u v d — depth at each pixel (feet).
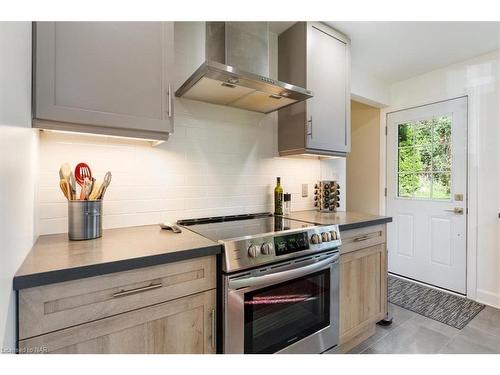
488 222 7.82
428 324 6.70
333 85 6.44
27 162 2.84
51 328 2.42
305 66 5.93
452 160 8.56
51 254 2.92
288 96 5.22
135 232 4.22
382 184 10.50
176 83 5.21
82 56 3.31
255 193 6.39
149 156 4.92
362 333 5.90
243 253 3.61
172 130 3.99
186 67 5.32
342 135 6.66
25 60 2.72
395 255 10.17
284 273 4.05
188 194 5.38
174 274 3.13
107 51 3.48
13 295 2.20
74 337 2.53
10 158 2.10
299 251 4.27
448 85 8.57
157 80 3.86
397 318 7.00
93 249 3.14
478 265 8.01
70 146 4.18
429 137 9.14
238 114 6.11
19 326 2.28
